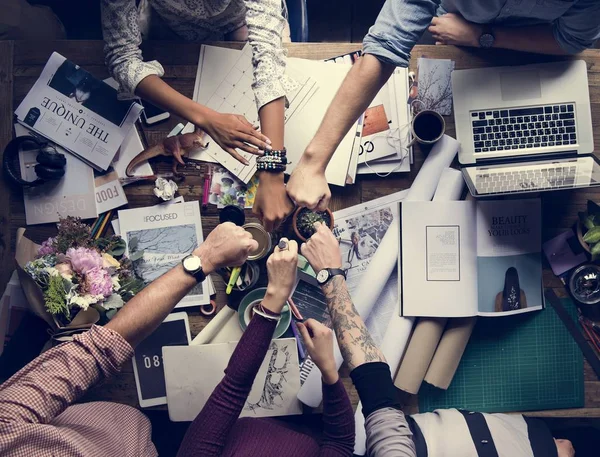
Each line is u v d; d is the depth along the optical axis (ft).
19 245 5.52
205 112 5.03
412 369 5.70
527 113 5.69
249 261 5.49
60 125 5.63
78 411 4.73
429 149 5.74
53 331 5.23
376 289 5.72
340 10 7.67
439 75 5.74
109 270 5.09
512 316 5.86
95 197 5.68
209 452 4.42
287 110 5.65
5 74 5.65
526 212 5.79
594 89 5.81
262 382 5.60
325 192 4.83
